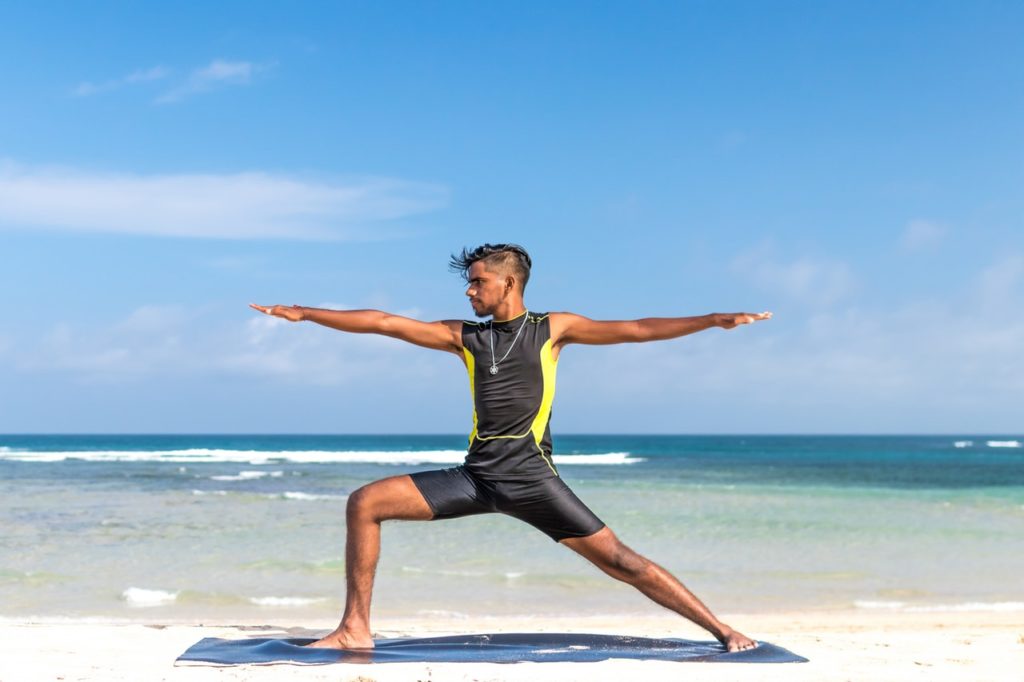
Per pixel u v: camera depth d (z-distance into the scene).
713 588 10.12
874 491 26.25
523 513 4.59
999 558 12.53
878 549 13.28
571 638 5.14
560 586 9.95
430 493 4.55
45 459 45.50
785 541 14.01
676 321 4.50
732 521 16.70
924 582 10.62
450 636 5.19
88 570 10.46
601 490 25.62
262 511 17.58
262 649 4.67
